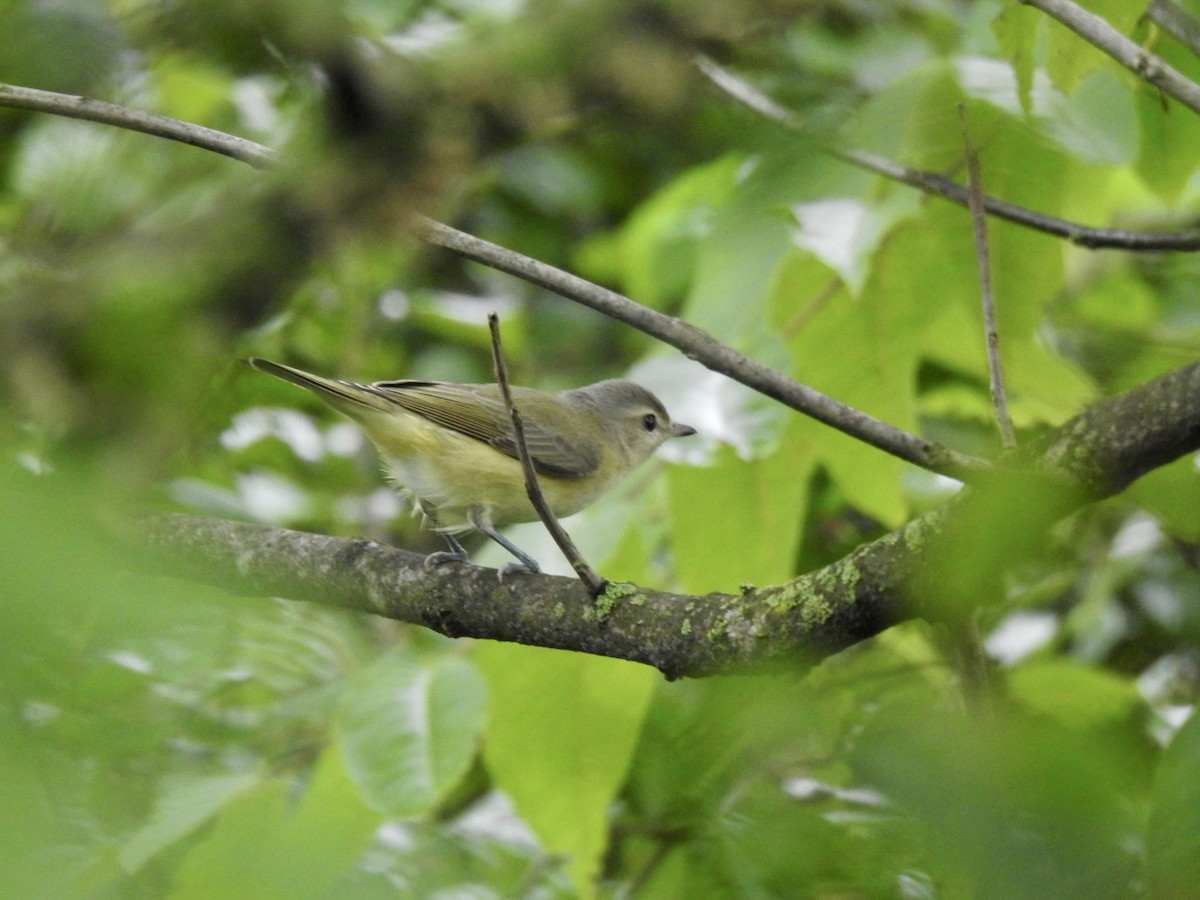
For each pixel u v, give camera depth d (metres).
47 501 3.21
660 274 13.71
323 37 3.99
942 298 9.79
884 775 4.16
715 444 9.16
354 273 11.58
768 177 8.34
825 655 6.60
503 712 9.12
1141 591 11.70
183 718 9.01
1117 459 5.69
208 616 3.65
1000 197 9.35
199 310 3.42
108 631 3.41
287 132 5.07
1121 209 13.62
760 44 9.23
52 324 3.31
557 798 9.16
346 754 7.98
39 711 3.70
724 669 6.86
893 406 10.16
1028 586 11.77
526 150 14.20
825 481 13.30
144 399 3.35
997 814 3.97
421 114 4.05
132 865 7.30
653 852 9.17
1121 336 12.39
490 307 14.88
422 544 14.24
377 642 11.48
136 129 6.66
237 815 7.92
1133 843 4.05
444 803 11.46
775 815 6.29
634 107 5.13
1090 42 6.98
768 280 8.85
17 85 4.74
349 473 13.49
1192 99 6.65
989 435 12.67
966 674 6.91
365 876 7.28
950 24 11.12
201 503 9.26
